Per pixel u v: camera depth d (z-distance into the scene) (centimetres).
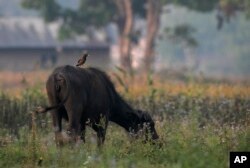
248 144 3694
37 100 5488
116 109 4228
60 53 19650
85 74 4022
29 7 16700
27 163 3622
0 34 19688
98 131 4094
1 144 4088
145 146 3731
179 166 3241
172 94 6306
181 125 4456
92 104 4041
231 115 5172
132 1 17188
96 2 17025
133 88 7406
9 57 19412
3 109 4941
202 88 7150
